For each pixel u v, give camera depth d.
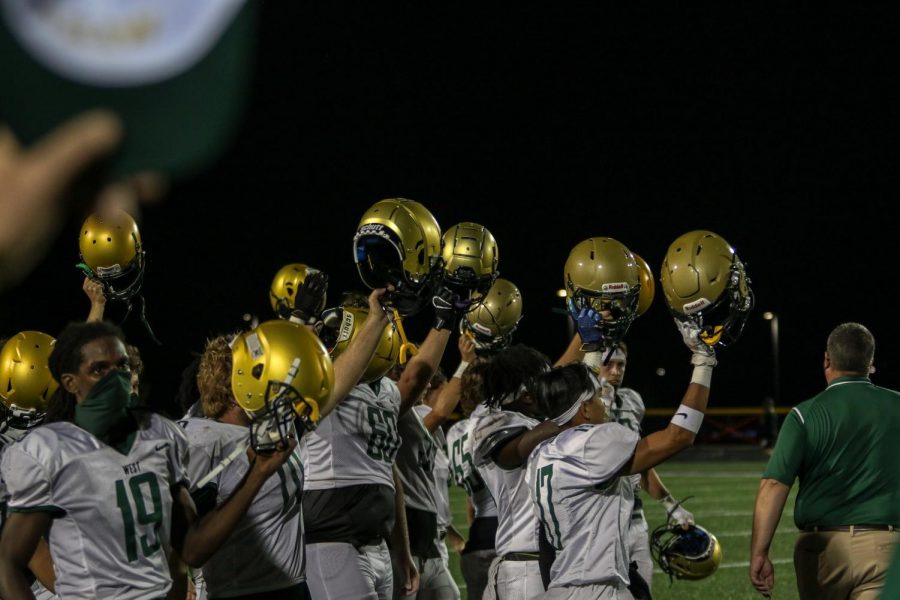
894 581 0.96
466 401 6.77
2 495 4.44
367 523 5.61
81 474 3.54
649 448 4.77
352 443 5.66
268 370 3.30
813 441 5.66
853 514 5.58
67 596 3.55
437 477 7.53
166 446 3.77
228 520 3.65
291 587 4.57
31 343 5.45
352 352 4.41
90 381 3.62
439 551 7.06
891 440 5.59
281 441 3.37
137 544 3.60
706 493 20.56
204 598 5.19
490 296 7.39
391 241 4.50
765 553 5.74
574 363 5.33
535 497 5.00
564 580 4.86
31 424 5.46
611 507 4.87
